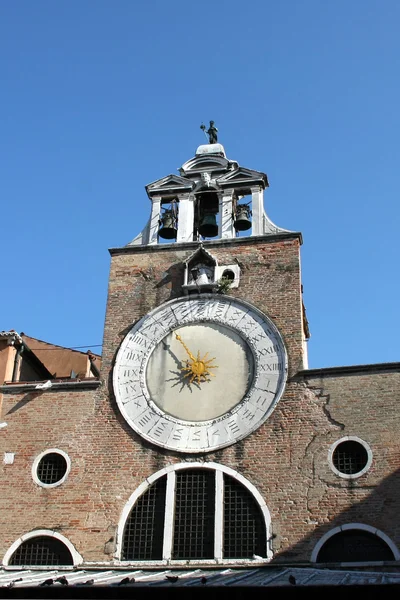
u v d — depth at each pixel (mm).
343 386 26609
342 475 25156
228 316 29062
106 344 29531
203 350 28594
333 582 18516
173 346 28922
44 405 28594
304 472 25500
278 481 25547
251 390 27328
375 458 25172
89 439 27625
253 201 31938
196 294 29797
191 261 30672
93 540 25828
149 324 29562
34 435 28062
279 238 30406
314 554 24141
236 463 26125
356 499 24688
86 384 28703
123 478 26703
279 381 27250
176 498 26125
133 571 24859
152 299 30219
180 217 32188
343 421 26016
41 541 26312
